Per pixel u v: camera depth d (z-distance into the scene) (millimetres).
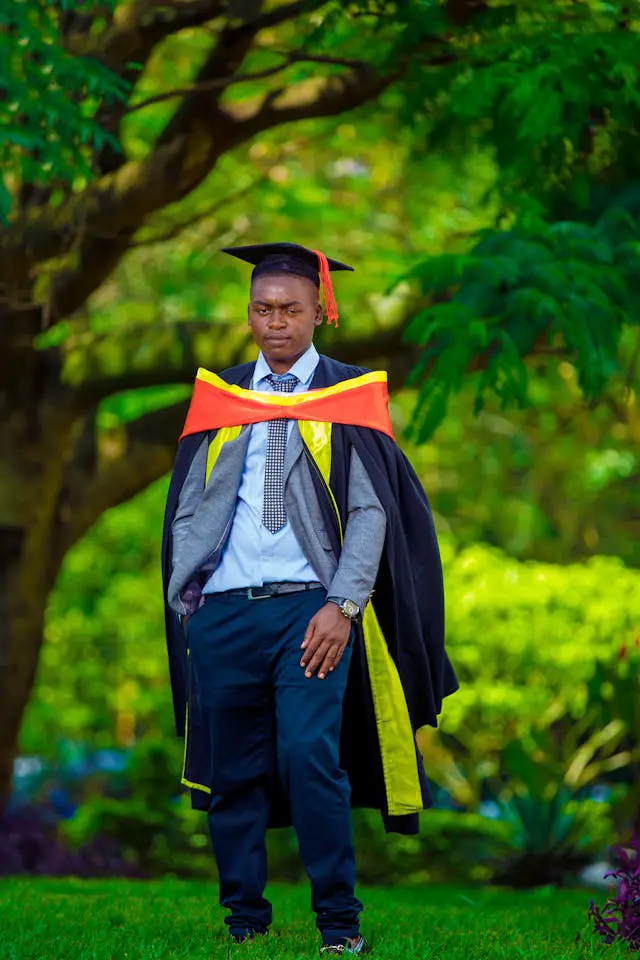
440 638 7922
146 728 38406
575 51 13281
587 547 33031
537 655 25109
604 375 13227
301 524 7445
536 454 30953
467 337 13242
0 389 19812
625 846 19797
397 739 7719
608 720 24297
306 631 7273
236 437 7617
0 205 13320
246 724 7680
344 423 7605
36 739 33812
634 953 7875
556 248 13984
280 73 17938
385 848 23891
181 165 15953
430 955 7586
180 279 22875
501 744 26609
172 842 24438
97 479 20969
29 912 9500
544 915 10594
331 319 7781
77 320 21469
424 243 22781
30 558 20406
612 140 14547
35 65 12898
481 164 19484
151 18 15031
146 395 25562
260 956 7078
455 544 28406
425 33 14336
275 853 23656
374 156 23391
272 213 21969
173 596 7629
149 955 7234
